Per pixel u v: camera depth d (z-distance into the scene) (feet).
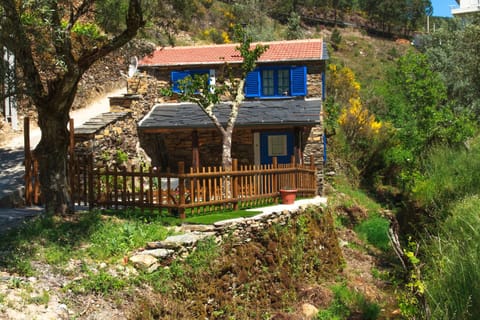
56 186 32.91
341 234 55.93
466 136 64.85
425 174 60.03
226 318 27.66
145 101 61.31
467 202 39.65
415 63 75.92
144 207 34.24
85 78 76.33
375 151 86.02
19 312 19.33
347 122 86.94
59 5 34.42
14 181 43.50
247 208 39.96
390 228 28.60
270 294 32.73
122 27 40.04
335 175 75.77
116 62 84.69
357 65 206.49
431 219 48.60
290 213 40.06
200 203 34.76
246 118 57.67
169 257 27.45
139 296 23.82
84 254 26.08
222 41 140.05
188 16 46.93
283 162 62.64
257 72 64.39
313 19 256.32
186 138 63.77
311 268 39.45
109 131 50.06
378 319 33.58
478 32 74.49
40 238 27.30
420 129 70.59
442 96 75.05
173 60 66.44
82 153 45.70
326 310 33.71
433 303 24.08
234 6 167.53
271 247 35.14
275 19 222.28
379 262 49.60
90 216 31.58
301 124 55.42
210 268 28.58
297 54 64.59
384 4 276.62
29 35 31.35
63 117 32.68
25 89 31.17
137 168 53.26
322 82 65.51
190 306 25.76
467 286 23.30
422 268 29.19
